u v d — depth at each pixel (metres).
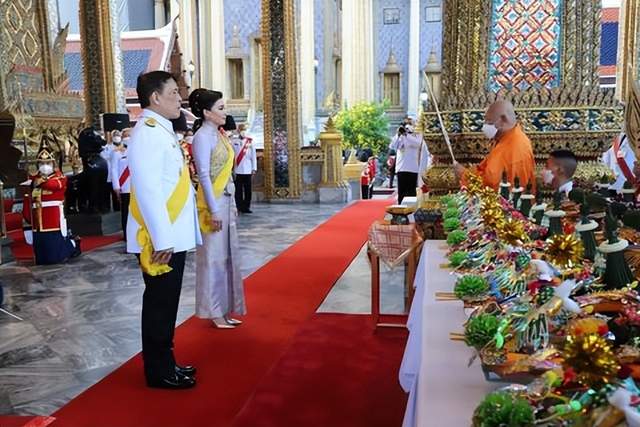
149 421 3.21
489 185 3.66
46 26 10.18
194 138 4.44
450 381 1.66
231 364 4.01
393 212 4.62
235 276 4.75
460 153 4.37
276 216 11.63
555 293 1.56
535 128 4.17
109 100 12.66
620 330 1.42
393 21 27.12
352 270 6.92
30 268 7.19
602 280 1.77
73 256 7.78
